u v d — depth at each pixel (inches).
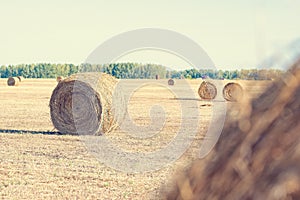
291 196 109.6
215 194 128.0
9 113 1302.9
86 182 525.7
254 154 120.0
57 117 944.3
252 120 126.1
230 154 127.0
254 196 116.1
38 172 572.7
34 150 725.9
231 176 124.3
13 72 4667.8
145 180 534.6
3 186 503.2
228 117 133.3
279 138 117.3
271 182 113.4
